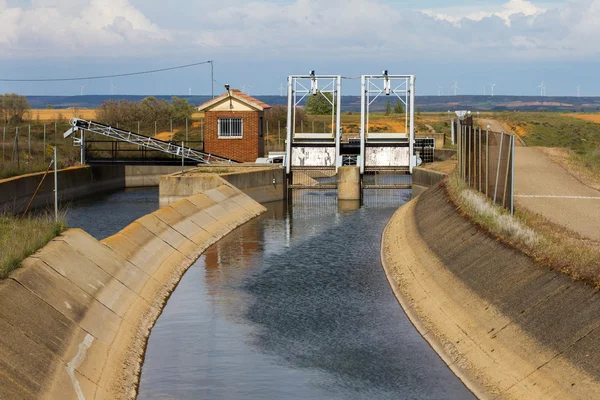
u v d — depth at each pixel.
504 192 34.28
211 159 72.00
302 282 35.47
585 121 135.50
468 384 22.23
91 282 27.95
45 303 23.56
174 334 27.72
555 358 19.89
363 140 68.44
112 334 25.36
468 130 46.88
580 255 23.78
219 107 72.75
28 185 56.12
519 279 25.03
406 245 39.91
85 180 67.81
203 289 34.22
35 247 27.80
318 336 27.45
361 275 36.84
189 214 47.06
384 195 71.12
